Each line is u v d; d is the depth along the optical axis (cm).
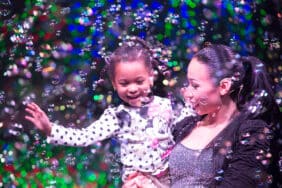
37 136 789
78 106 805
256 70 466
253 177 432
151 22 752
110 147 704
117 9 769
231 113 463
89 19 795
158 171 491
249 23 685
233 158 439
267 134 447
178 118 504
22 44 855
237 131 445
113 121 501
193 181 447
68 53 838
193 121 486
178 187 451
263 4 679
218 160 442
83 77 804
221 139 446
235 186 429
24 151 808
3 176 788
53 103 830
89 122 801
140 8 765
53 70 845
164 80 535
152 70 508
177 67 630
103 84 689
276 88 531
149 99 505
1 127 863
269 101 464
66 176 748
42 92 849
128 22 750
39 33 859
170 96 538
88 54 796
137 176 493
